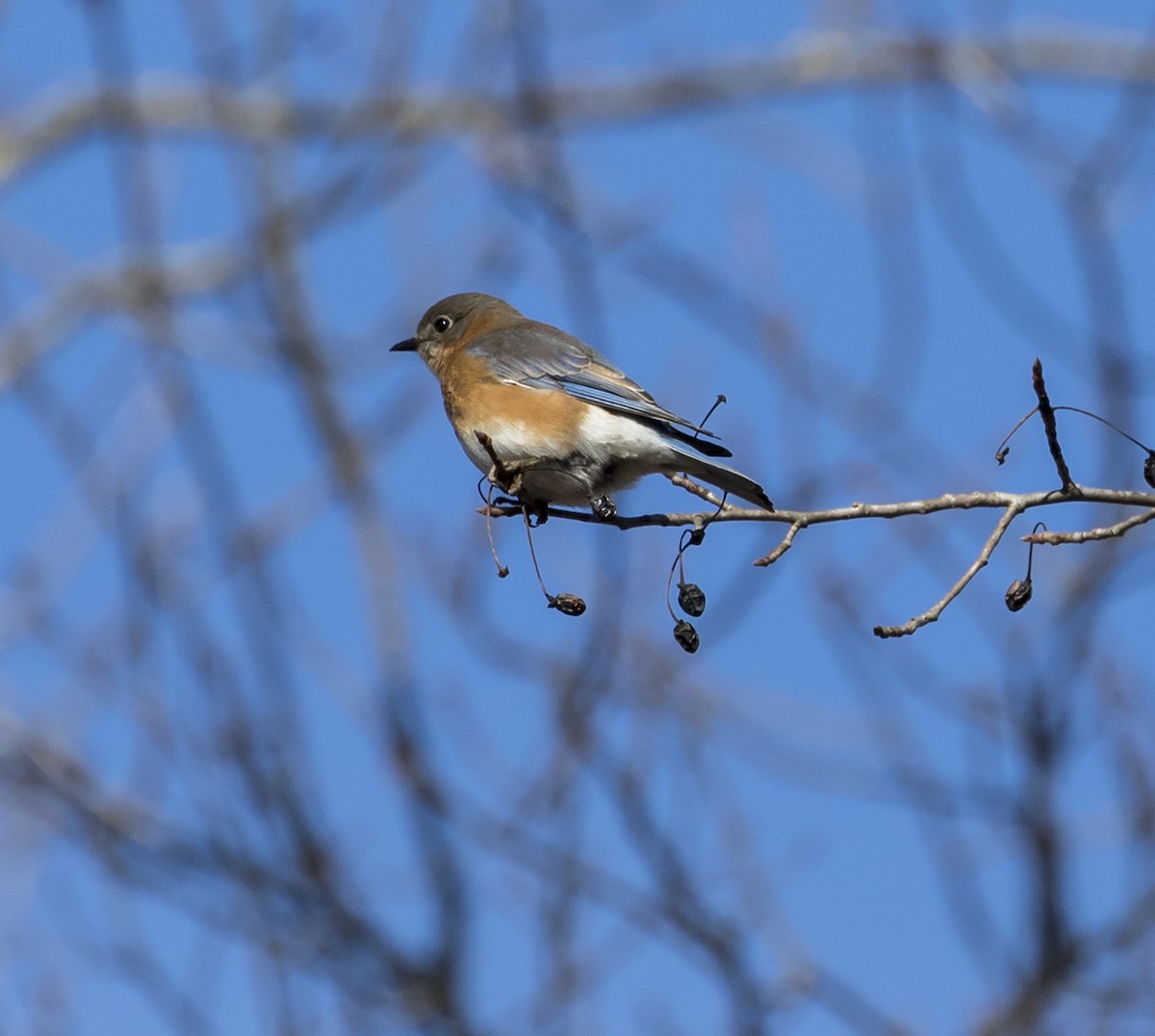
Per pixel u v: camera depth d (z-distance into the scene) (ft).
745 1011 40.29
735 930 40.88
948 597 29.81
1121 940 42.06
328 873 40.45
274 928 39.29
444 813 41.68
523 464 35.50
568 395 39.27
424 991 39.86
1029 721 43.78
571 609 33.86
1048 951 41.98
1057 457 30.07
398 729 42.78
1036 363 29.53
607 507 33.63
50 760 40.14
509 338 40.75
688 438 38.83
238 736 40.81
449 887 41.24
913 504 30.86
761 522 32.42
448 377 41.16
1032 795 43.19
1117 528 30.22
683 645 32.01
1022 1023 41.27
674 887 41.11
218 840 39.78
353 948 40.09
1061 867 42.39
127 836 39.65
